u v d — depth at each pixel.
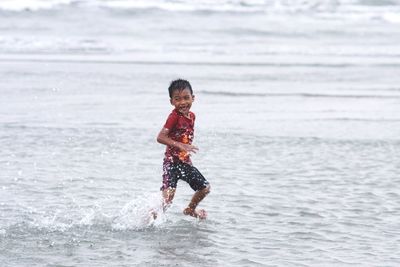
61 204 25.06
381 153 34.91
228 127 41.47
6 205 24.78
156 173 30.20
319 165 32.06
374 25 117.62
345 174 30.36
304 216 23.98
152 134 39.06
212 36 99.44
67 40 90.56
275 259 19.67
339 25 116.12
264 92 56.31
